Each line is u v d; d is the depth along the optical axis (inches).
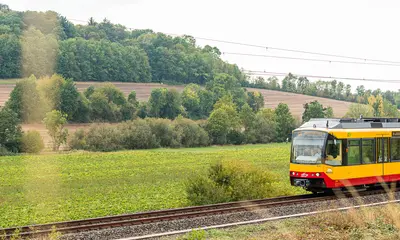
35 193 1121.4
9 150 2347.4
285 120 4124.0
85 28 6353.3
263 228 625.6
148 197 1050.7
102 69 4648.1
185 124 3412.9
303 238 551.8
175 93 4544.8
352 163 949.2
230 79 5595.5
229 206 829.8
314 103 4537.4
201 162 2117.4
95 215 831.7
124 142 3016.7
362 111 4387.3
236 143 3757.4
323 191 999.6
